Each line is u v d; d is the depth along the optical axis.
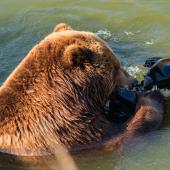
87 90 18.48
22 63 18.45
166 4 30.22
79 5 31.30
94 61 18.58
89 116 18.55
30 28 29.05
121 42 26.80
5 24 29.70
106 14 29.83
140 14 29.27
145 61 22.75
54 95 18.05
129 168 17.33
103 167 17.52
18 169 17.59
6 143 18.11
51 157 17.67
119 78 19.94
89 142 18.27
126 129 19.05
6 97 18.08
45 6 31.52
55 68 18.19
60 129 18.00
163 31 27.47
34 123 17.89
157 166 17.30
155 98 20.70
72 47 18.05
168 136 18.80
